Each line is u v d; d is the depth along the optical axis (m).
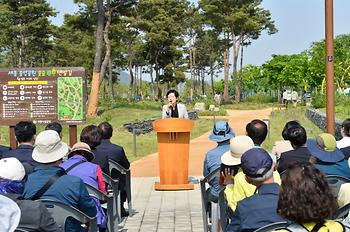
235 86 68.50
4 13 60.41
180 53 75.50
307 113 33.91
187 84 94.94
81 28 45.66
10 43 67.19
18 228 3.94
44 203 4.75
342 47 58.16
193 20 83.25
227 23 65.38
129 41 70.00
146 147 20.62
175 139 10.91
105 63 39.72
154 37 66.19
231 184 5.24
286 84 71.75
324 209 2.83
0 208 2.98
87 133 7.24
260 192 3.83
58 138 5.32
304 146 6.31
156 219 8.59
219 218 5.82
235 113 44.56
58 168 5.07
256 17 67.56
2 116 12.21
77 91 12.16
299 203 2.84
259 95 79.31
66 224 4.80
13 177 4.18
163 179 11.07
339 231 2.86
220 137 6.87
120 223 8.25
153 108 39.75
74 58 73.25
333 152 5.61
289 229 2.88
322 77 59.06
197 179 12.31
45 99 12.18
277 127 26.62
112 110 35.91
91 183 6.09
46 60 80.25
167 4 69.06
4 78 12.17
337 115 25.36
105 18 45.00
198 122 32.22
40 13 63.00
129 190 8.67
